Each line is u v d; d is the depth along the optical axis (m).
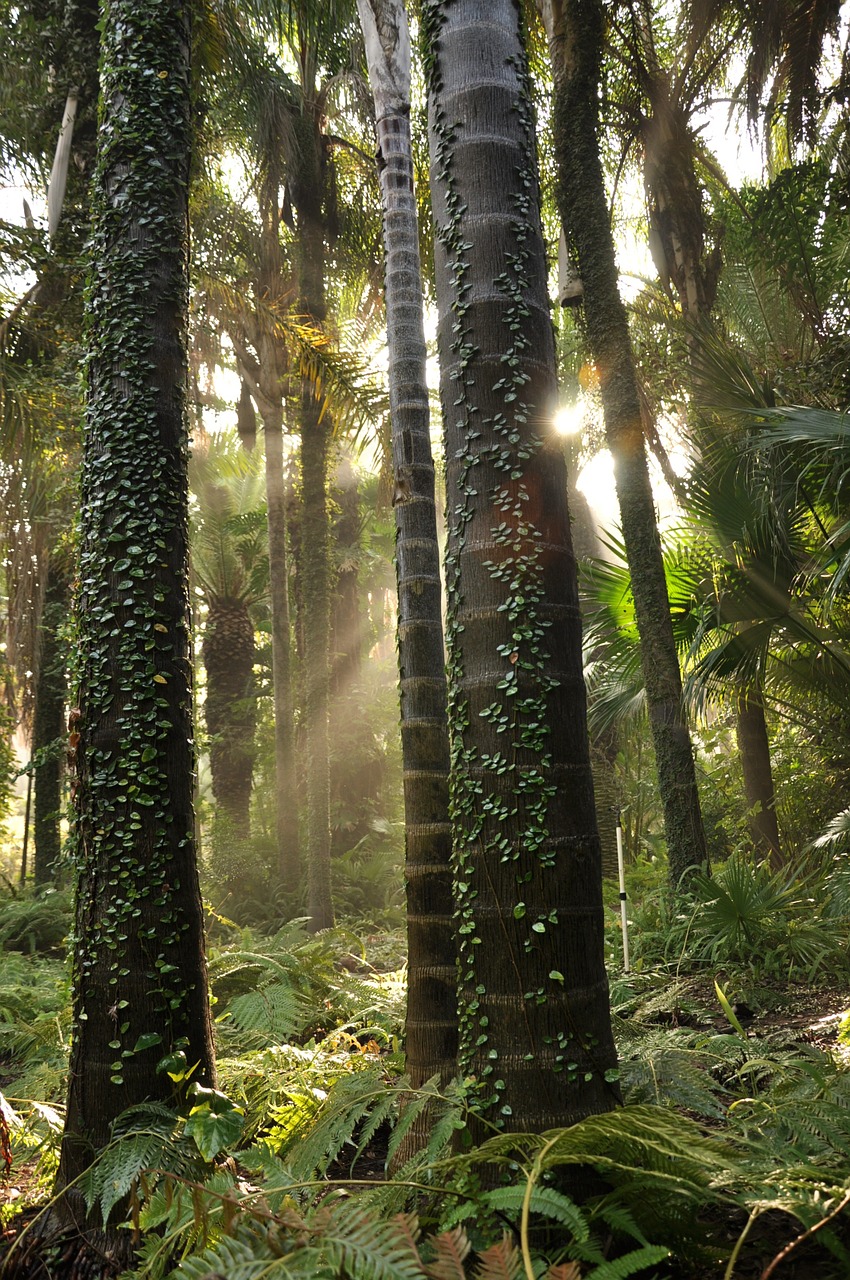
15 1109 4.64
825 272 10.29
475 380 3.04
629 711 9.03
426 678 4.20
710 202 11.66
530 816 2.75
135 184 4.01
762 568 7.31
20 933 11.63
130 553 3.71
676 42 10.73
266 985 5.84
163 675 3.68
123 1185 2.87
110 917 3.46
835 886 6.59
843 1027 3.81
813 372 8.85
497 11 3.30
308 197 13.01
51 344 10.12
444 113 3.25
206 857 17.39
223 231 12.72
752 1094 3.55
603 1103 2.64
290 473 19.77
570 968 2.69
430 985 3.81
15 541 14.09
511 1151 2.56
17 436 10.45
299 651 18.95
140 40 4.12
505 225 3.12
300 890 14.83
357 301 14.34
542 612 2.89
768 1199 2.14
